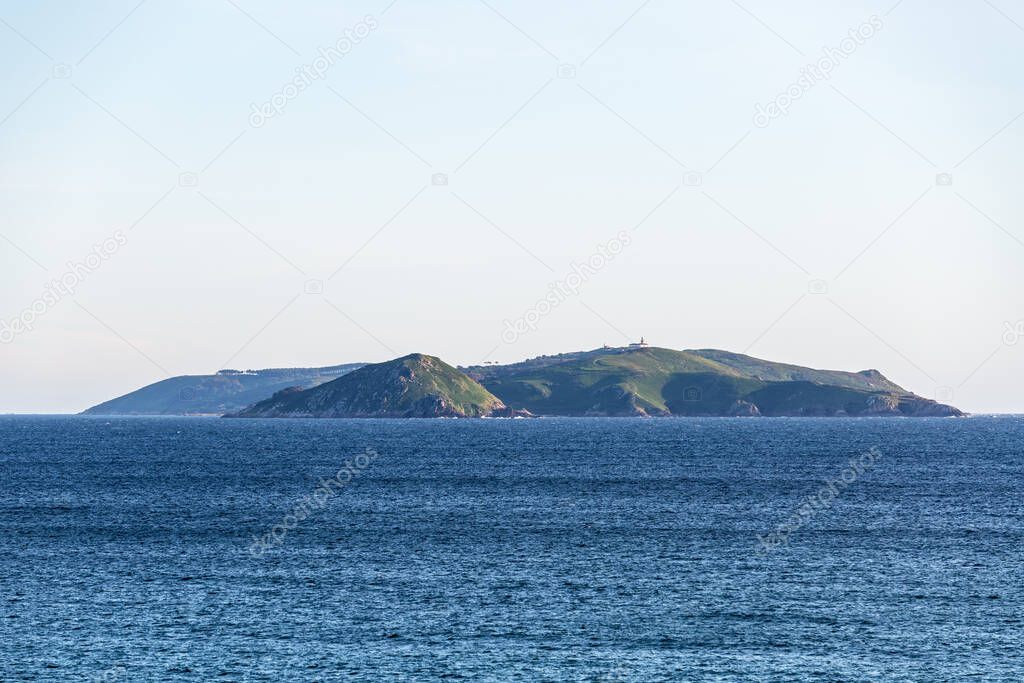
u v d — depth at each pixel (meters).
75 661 45.50
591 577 64.06
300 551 74.19
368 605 56.16
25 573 65.31
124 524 90.06
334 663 45.44
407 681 43.03
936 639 49.47
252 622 52.28
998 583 62.34
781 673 44.19
